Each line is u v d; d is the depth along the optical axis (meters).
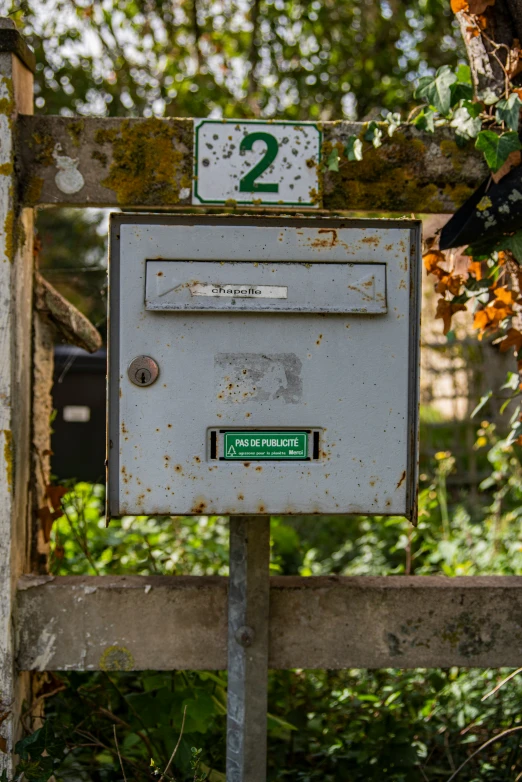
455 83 2.27
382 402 2.05
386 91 7.46
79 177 2.28
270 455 2.04
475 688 3.26
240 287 2.01
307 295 2.02
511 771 2.76
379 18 7.45
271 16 7.05
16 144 2.24
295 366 2.03
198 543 4.12
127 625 2.37
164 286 1.99
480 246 2.30
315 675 3.42
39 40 6.05
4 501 2.26
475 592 2.42
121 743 2.89
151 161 2.28
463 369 7.39
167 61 6.86
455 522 5.13
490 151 2.16
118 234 2.00
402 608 2.41
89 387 6.75
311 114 7.48
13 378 2.27
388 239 2.03
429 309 7.74
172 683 2.74
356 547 5.29
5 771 2.26
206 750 2.78
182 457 2.02
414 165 2.35
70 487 3.46
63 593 2.35
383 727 2.80
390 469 2.06
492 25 2.35
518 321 2.50
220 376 2.02
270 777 2.73
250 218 2.01
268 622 2.37
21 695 2.41
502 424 7.15
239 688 2.29
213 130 2.29
